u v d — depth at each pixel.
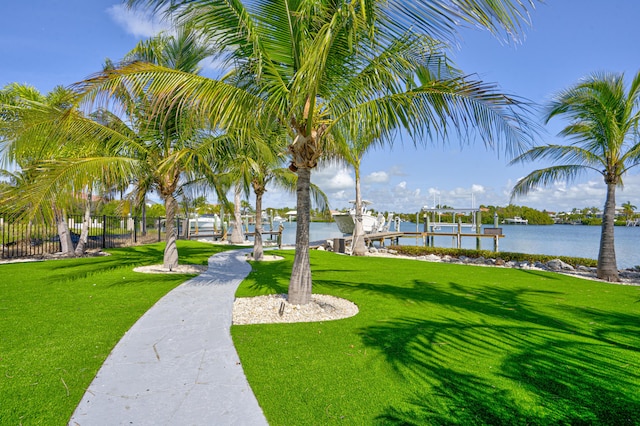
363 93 5.21
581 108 9.99
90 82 4.84
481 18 2.28
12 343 3.94
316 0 4.19
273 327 4.73
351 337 4.35
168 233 9.66
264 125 5.95
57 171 6.18
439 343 4.18
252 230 39.22
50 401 2.73
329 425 2.48
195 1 4.30
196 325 4.71
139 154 9.14
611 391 3.05
